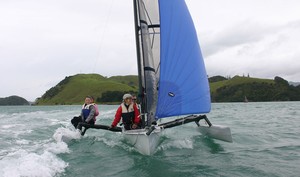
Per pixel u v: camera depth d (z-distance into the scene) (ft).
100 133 37.29
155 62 30.30
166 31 26.27
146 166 20.24
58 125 49.98
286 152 24.25
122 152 25.03
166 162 21.25
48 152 23.48
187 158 22.41
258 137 32.07
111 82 457.27
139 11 28.63
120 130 28.91
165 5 26.78
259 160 21.53
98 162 21.49
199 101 26.53
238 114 81.10
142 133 23.97
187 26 27.55
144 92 28.48
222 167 19.72
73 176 17.87
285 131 37.40
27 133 38.65
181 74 25.99
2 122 60.90
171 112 25.38
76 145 28.45
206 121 30.30
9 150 25.66
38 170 17.94
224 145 27.45
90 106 33.50
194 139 30.14
